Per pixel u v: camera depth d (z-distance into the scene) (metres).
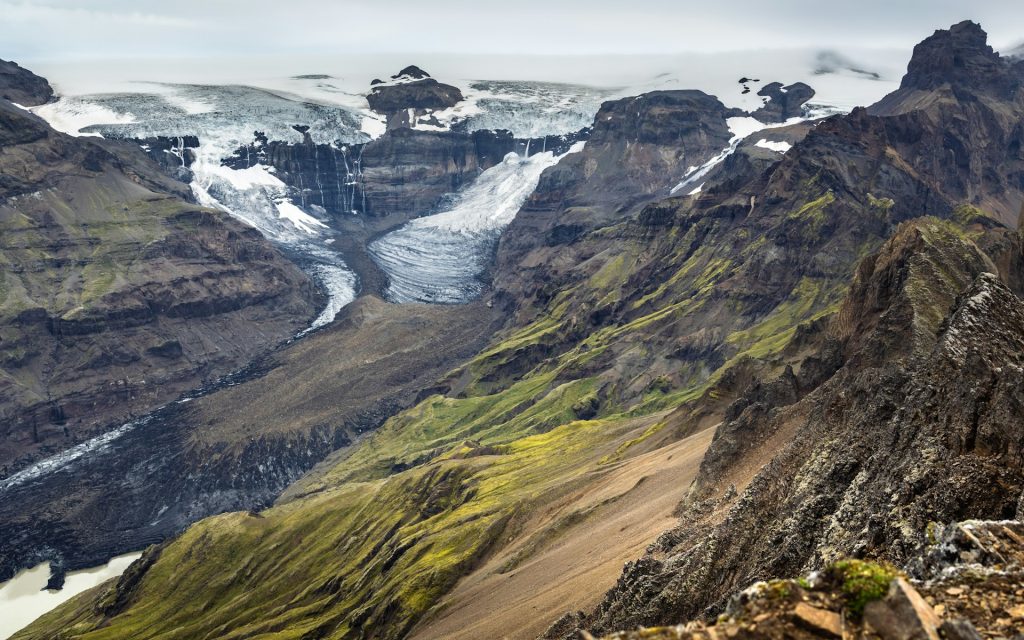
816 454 70.50
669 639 22.22
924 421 53.31
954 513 40.50
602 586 97.38
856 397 75.19
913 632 20.84
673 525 103.94
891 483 49.12
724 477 108.75
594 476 182.38
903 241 142.25
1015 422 42.75
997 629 21.89
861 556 44.44
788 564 58.53
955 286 127.38
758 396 146.38
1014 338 54.88
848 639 21.44
